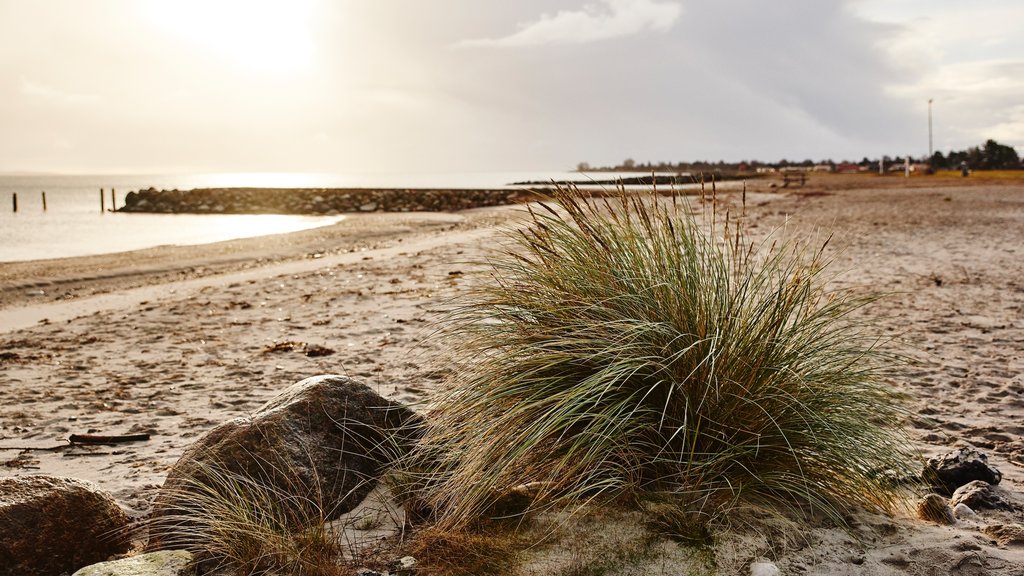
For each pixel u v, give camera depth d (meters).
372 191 63.78
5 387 6.96
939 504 3.52
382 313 10.26
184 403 6.25
